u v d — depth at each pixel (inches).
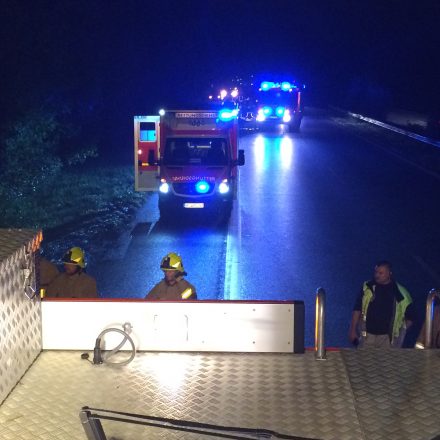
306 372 135.0
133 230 677.9
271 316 144.9
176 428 105.2
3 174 805.2
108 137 1306.6
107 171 1039.0
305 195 861.2
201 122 706.8
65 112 935.0
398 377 131.8
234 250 597.6
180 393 126.3
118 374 134.4
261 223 703.7
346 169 1085.1
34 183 846.5
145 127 706.8
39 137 836.0
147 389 127.9
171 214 716.0
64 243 624.7
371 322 256.4
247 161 1155.9
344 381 130.7
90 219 724.7
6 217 685.9
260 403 122.0
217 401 123.2
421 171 1078.4
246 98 1640.0
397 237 647.1
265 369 136.9
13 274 126.5
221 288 489.4
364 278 514.9
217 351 146.3
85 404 122.2
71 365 138.1
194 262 559.8
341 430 112.7
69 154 1023.0
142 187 716.0
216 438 108.8
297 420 116.0
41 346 145.8
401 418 116.0
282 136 1562.5
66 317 146.0
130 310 146.0
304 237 644.7
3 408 120.4
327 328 408.5
